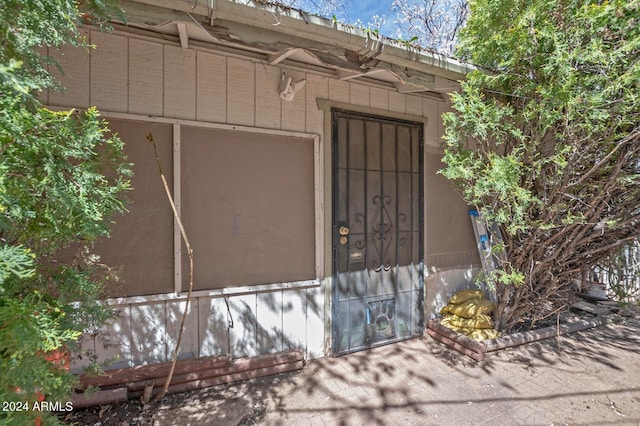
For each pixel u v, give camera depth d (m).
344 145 2.89
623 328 3.41
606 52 2.15
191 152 2.31
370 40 2.17
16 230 1.08
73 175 1.15
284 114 2.61
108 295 2.09
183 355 2.30
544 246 2.83
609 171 2.59
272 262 2.59
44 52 1.91
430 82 2.63
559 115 2.26
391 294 3.14
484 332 2.98
